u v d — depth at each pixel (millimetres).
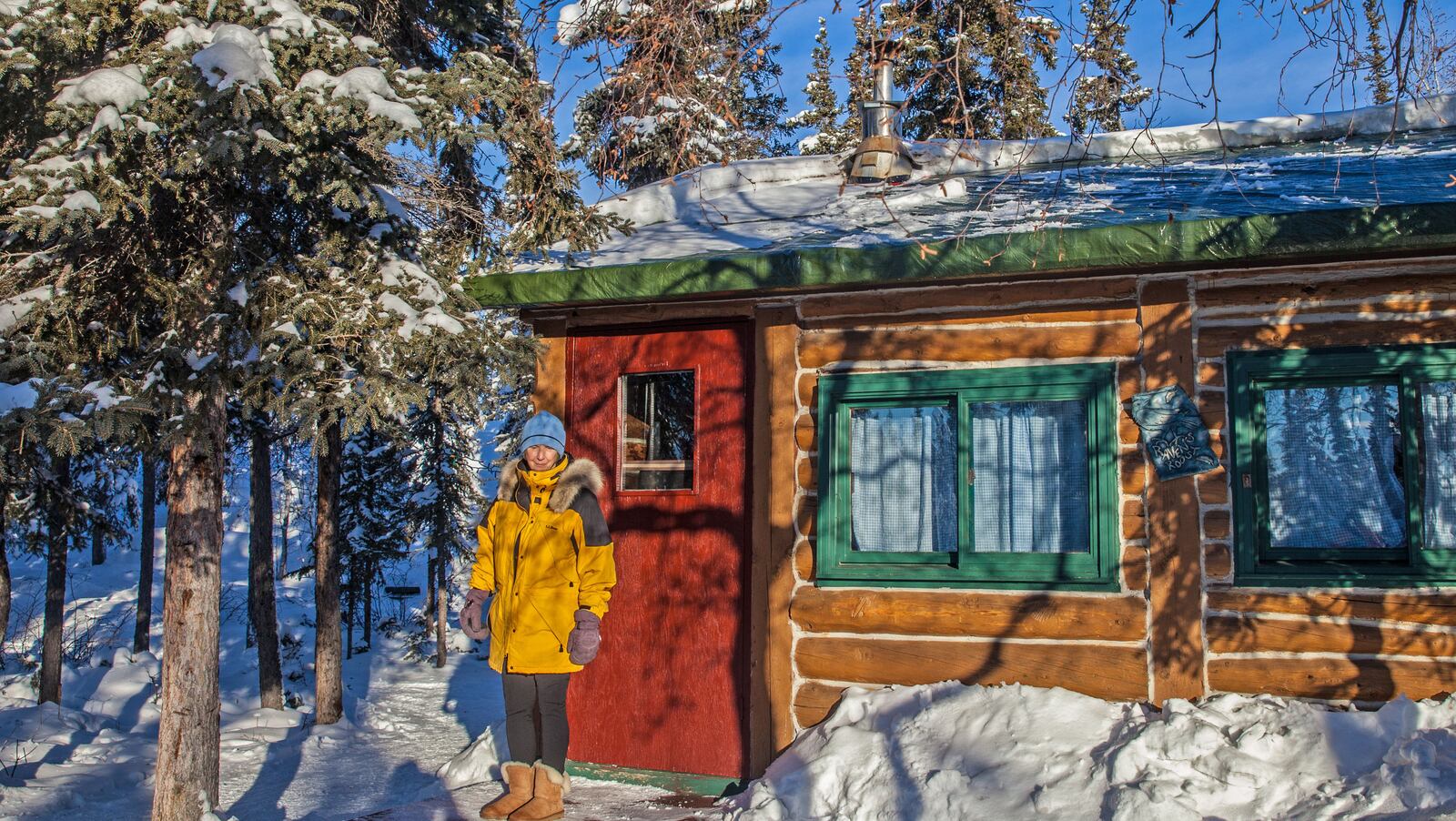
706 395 6094
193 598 6969
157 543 37250
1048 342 5414
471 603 4758
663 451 6262
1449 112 7926
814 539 5719
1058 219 5258
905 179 8148
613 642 6125
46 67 6293
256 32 6418
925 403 5695
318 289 7008
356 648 27812
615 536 6211
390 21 9664
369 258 7281
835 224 6605
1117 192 6270
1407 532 4934
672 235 7152
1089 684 5098
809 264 5352
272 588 18859
